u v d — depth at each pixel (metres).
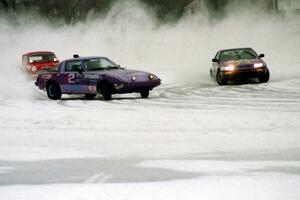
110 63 47.31
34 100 46.94
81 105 40.38
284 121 26.31
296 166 17.44
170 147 21.47
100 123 28.45
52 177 17.11
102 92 43.81
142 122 28.16
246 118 27.94
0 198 14.79
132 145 22.23
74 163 19.14
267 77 54.38
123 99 43.88
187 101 40.12
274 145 20.97
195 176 16.56
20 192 15.33
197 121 27.59
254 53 57.41
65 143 23.38
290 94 42.16
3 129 27.98
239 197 14.17
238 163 18.12
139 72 44.16
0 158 20.42
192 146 21.48
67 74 46.72
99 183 16.12
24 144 23.41
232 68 53.38
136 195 14.66
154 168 17.83
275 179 15.88
